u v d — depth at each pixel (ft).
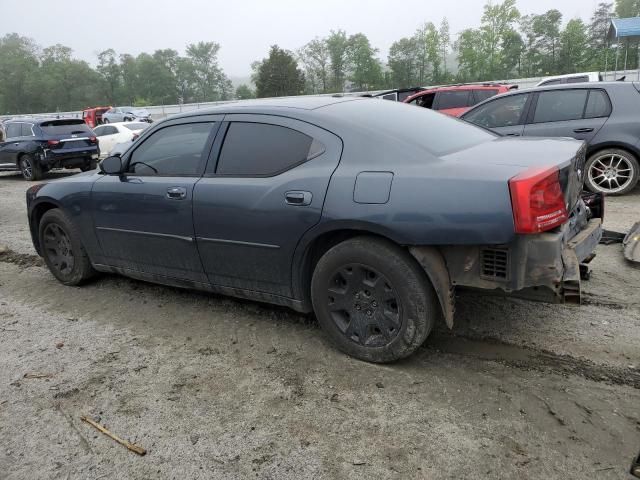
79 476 7.82
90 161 48.34
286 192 10.29
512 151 10.00
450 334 11.46
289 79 241.14
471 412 8.73
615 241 17.02
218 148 11.72
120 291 15.10
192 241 11.98
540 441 7.96
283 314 12.87
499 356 10.44
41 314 13.87
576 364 9.99
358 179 9.53
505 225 8.30
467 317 12.19
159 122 13.04
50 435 8.79
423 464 7.63
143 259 13.35
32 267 18.12
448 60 283.18
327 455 7.93
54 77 320.50
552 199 8.43
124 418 9.11
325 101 11.67
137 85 334.65
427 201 8.84
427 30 230.48
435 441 8.08
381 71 248.93
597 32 210.79
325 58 254.27
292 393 9.55
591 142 23.34
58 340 12.25
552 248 8.46
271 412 9.04
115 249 13.92
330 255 10.13
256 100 12.73
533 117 24.43
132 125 61.62
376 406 9.03
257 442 8.30
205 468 7.81
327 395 9.44
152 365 10.85
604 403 8.77
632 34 75.31
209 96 349.00
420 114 12.04
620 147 23.04
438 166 9.12
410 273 9.34
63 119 46.96
